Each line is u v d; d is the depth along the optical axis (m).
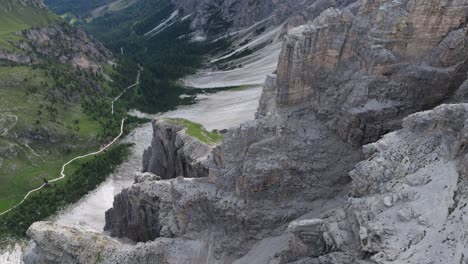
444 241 28.41
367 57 45.53
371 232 30.70
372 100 44.97
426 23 43.25
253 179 47.44
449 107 34.00
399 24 43.88
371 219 31.59
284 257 38.66
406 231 29.88
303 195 47.28
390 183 33.31
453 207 29.69
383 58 44.19
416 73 43.47
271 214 47.41
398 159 34.34
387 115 44.22
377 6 46.53
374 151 36.09
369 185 34.16
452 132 33.84
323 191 46.66
